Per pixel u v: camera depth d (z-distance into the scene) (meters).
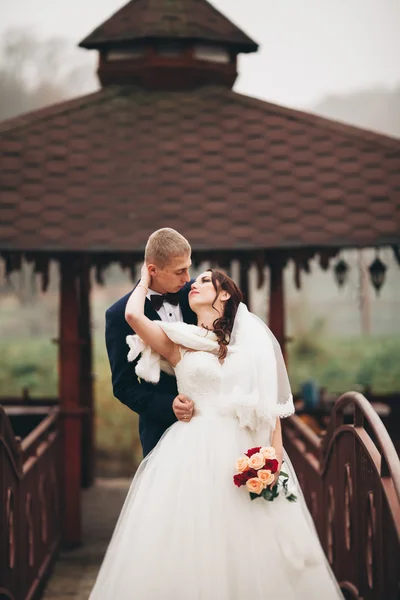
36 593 6.48
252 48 8.84
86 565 7.78
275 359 4.21
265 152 8.15
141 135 8.23
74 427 8.28
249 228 7.68
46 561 7.28
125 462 14.55
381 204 7.82
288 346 21.80
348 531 5.33
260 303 26.97
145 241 7.57
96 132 8.27
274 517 4.03
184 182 7.93
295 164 8.08
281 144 8.21
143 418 4.42
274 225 7.70
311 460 6.95
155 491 4.05
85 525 9.09
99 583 4.13
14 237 7.57
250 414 4.09
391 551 4.31
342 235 7.63
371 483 4.67
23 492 6.06
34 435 6.75
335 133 8.31
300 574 4.01
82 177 7.95
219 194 7.86
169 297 4.43
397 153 8.17
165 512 3.99
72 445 8.27
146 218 7.71
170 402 4.21
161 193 7.86
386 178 8.00
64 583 7.26
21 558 5.90
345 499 5.43
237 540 3.95
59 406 8.32
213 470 4.04
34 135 8.23
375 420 4.49
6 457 5.28
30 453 6.64
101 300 26.25
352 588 5.23
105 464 14.48
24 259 7.70
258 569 3.92
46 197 7.82
